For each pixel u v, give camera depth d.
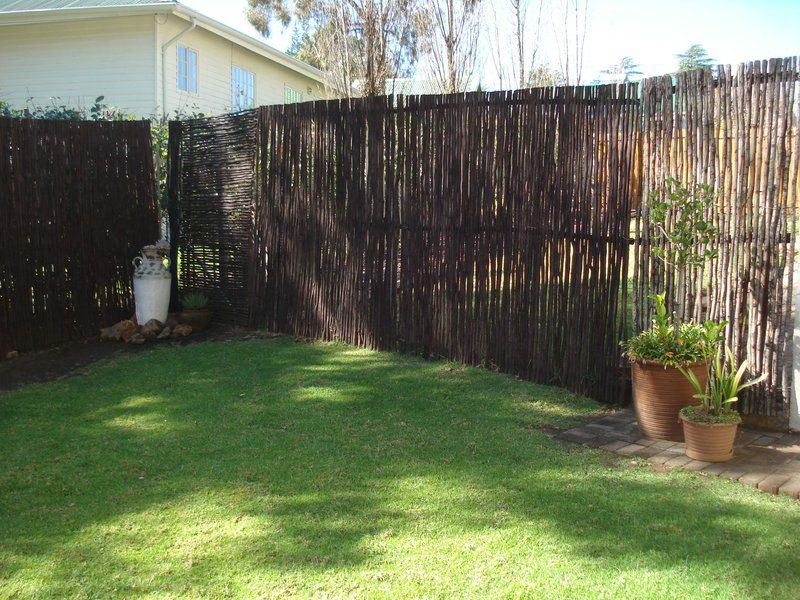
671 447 4.16
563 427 4.57
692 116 4.49
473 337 5.89
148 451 4.24
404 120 6.20
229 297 8.07
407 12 9.91
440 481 3.70
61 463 4.07
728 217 4.41
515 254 5.53
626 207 4.85
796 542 2.97
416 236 6.23
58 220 7.25
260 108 7.49
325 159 6.93
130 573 2.85
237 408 5.07
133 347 7.15
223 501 3.51
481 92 5.61
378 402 5.12
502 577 2.76
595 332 5.08
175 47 14.39
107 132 7.80
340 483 3.70
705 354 4.16
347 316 6.90
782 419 4.36
